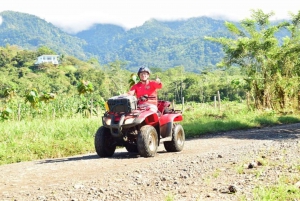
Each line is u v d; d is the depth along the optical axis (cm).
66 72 18688
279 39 2992
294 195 469
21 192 543
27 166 811
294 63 2928
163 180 589
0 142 1245
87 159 872
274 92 2825
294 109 2752
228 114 2361
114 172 661
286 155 735
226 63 2961
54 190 543
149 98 916
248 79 2828
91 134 1398
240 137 1362
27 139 1281
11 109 2258
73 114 2389
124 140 870
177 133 970
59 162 849
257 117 2145
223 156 783
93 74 17412
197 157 787
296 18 2897
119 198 498
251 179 562
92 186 561
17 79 15900
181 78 14150
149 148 852
